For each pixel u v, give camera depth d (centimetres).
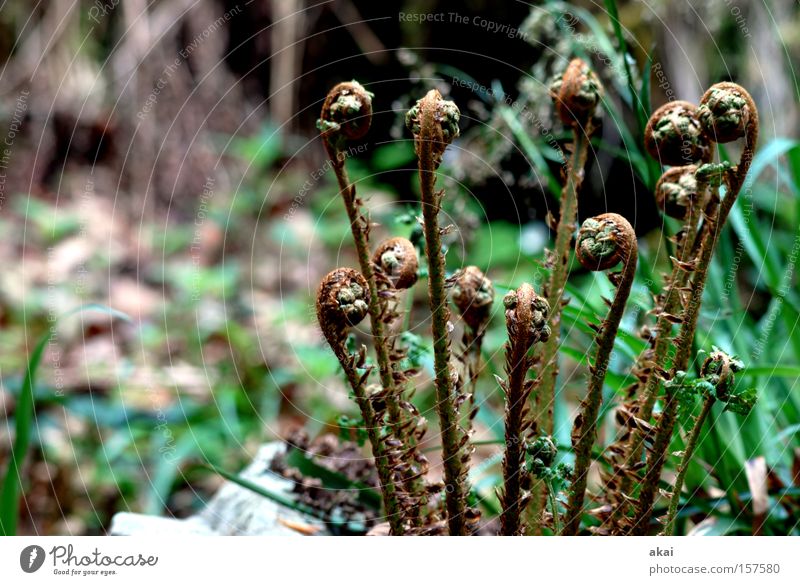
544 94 129
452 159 132
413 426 85
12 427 187
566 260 89
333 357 206
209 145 303
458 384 85
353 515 109
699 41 231
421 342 92
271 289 282
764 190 208
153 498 170
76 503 176
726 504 106
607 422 117
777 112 229
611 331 78
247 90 311
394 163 293
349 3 300
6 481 99
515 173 143
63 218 275
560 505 90
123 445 182
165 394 206
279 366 224
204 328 240
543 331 76
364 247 84
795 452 108
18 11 287
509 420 78
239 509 112
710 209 84
